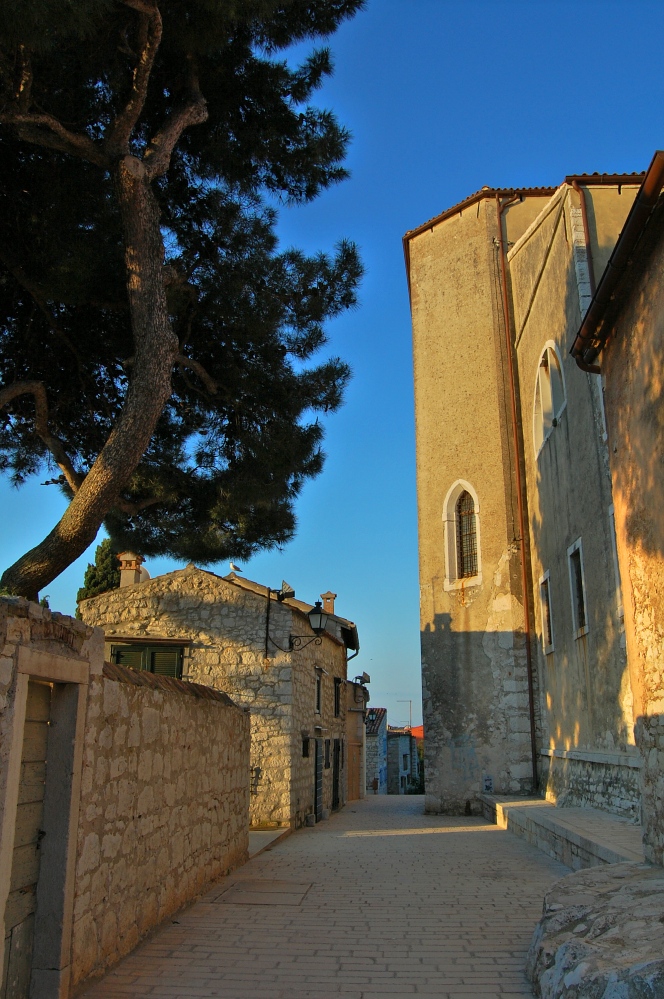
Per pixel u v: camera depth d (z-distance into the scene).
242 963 5.62
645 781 6.90
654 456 6.82
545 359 16.30
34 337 9.34
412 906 7.59
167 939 6.29
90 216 8.79
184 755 7.57
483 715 18.16
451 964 5.60
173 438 10.55
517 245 19.44
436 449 20.50
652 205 6.20
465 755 18.23
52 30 6.04
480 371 20.06
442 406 20.64
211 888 8.49
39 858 4.69
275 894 8.21
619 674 11.02
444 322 21.17
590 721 12.73
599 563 11.95
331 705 21.62
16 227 8.38
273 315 9.63
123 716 5.83
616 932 4.52
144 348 7.59
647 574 7.03
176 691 7.45
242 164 9.71
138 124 9.16
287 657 15.73
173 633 16.05
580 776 13.41
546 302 15.77
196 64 8.76
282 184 10.11
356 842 13.33
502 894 8.15
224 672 15.74
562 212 14.12
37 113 7.33
